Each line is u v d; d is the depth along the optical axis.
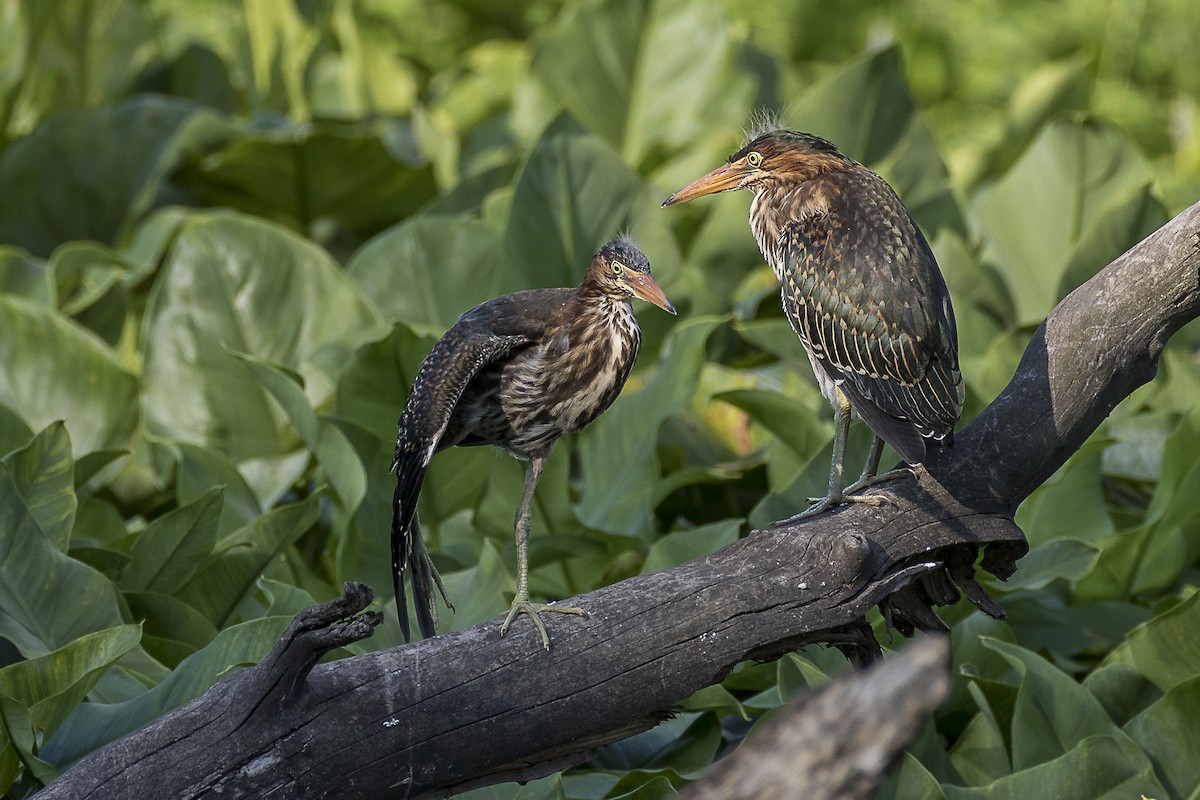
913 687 3.63
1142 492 12.58
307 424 10.34
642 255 8.29
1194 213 7.54
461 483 11.04
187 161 16.88
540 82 18.23
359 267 13.41
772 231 8.98
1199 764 8.45
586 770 8.97
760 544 7.18
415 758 6.55
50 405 12.23
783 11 27.97
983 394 11.74
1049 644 10.34
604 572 10.99
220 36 24.58
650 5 17.95
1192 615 8.73
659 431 12.64
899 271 8.08
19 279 14.29
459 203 15.75
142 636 9.37
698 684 6.93
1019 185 14.39
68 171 16.89
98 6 20.34
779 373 13.41
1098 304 7.77
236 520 11.32
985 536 7.64
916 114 15.12
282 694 6.27
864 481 7.99
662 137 18.12
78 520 11.22
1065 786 7.85
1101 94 25.84
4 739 7.75
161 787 6.24
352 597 6.00
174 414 12.34
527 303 8.31
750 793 3.71
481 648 6.73
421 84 25.25
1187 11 26.50
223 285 12.55
